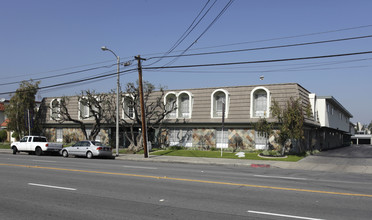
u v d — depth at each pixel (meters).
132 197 9.91
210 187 11.80
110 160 25.41
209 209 8.38
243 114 31.47
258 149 30.70
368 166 21.89
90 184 12.34
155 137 35.97
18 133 42.56
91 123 39.50
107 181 13.13
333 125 43.47
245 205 8.86
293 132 25.69
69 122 41.41
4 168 17.72
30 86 41.84
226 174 16.22
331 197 10.08
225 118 32.03
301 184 12.91
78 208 8.49
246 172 17.62
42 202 9.19
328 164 22.80
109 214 7.88
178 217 7.59
